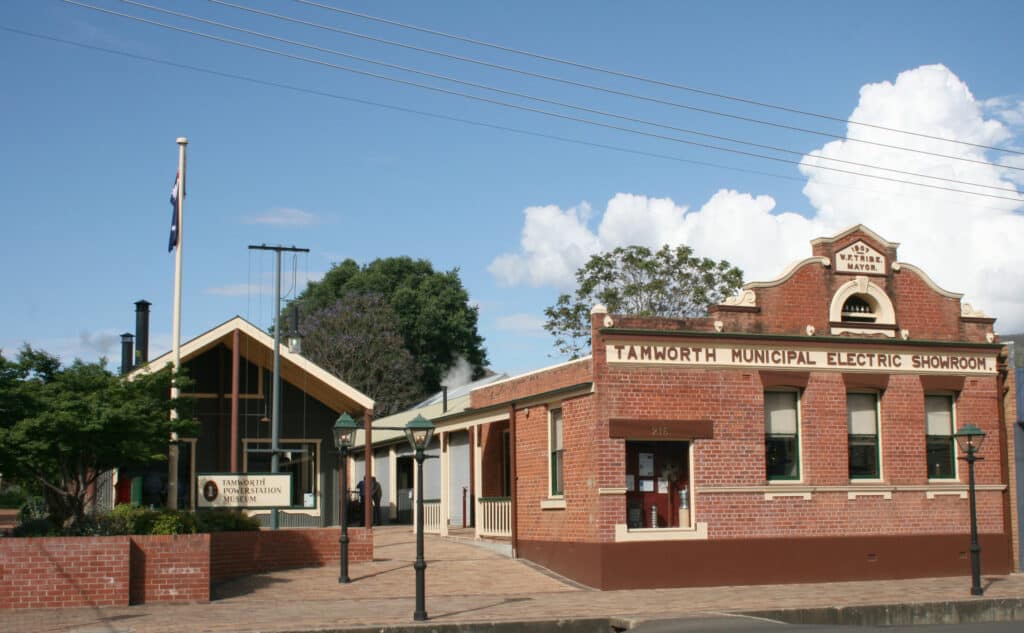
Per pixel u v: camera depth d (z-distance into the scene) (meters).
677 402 22.95
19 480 19.83
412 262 71.56
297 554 23.25
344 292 68.94
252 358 30.23
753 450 23.36
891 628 16.41
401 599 19.78
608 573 21.80
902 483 24.61
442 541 28.50
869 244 25.28
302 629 15.88
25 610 17.73
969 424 23.27
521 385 26.78
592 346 22.75
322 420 30.91
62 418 17.86
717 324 23.56
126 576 18.38
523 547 25.33
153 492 28.33
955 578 24.45
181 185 23.55
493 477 28.92
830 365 24.34
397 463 39.03
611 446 22.33
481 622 16.92
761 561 23.03
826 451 24.02
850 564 23.77
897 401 24.91
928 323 25.53
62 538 18.12
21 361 18.94
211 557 20.95
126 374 21.19
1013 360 26.91
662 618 17.52
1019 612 20.52
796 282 24.47
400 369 62.53
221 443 29.89
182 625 16.14
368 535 24.19
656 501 22.92
